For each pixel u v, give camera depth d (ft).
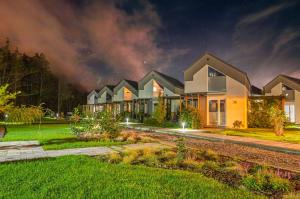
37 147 34.22
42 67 190.70
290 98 101.91
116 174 19.77
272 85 108.47
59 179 18.25
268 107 73.61
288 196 15.47
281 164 25.11
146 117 98.48
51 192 15.62
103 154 29.12
